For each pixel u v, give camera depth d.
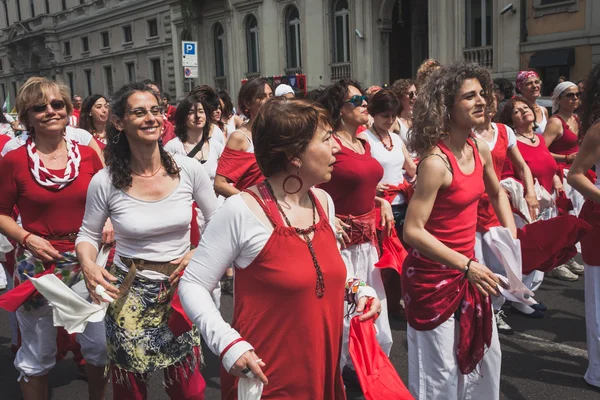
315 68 19.67
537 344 4.26
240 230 1.89
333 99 3.55
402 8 18.88
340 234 3.01
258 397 1.86
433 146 2.53
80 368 3.92
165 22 26.39
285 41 20.69
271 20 20.84
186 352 2.68
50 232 3.00
